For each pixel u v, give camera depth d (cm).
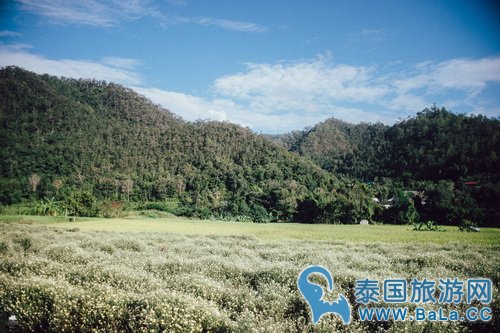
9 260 1232
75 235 2175
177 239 2242
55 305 756
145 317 713
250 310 827
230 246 2002
